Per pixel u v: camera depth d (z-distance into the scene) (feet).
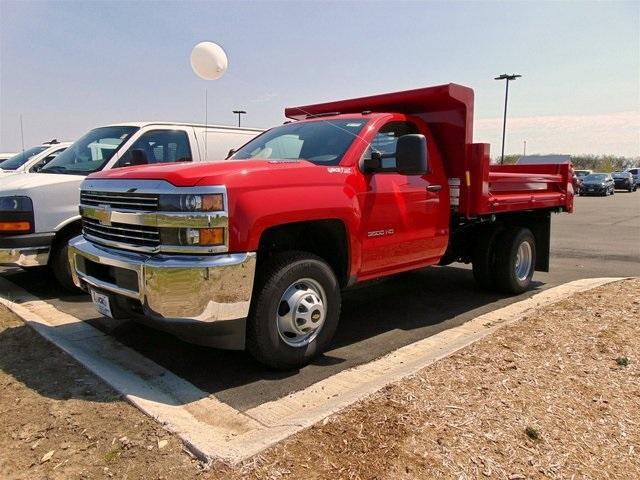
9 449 9.41
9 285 22.45
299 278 13.01
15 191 19.44
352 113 18.17
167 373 12.93
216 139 25.90
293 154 16.02
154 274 11.36
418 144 14.05
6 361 13.23
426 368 11.89
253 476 8.26
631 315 15.43
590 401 10.64
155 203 11.71
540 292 22.15
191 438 9.36
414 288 22.86
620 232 46.98
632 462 8.91
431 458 8.64
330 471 8.35
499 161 111.14
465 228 20.31
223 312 11.48
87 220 14.43
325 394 11.87
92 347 14.67
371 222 14.75
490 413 9.97
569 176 24.00
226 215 11.40
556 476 8.45
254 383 12.60
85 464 8.89
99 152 22.65
